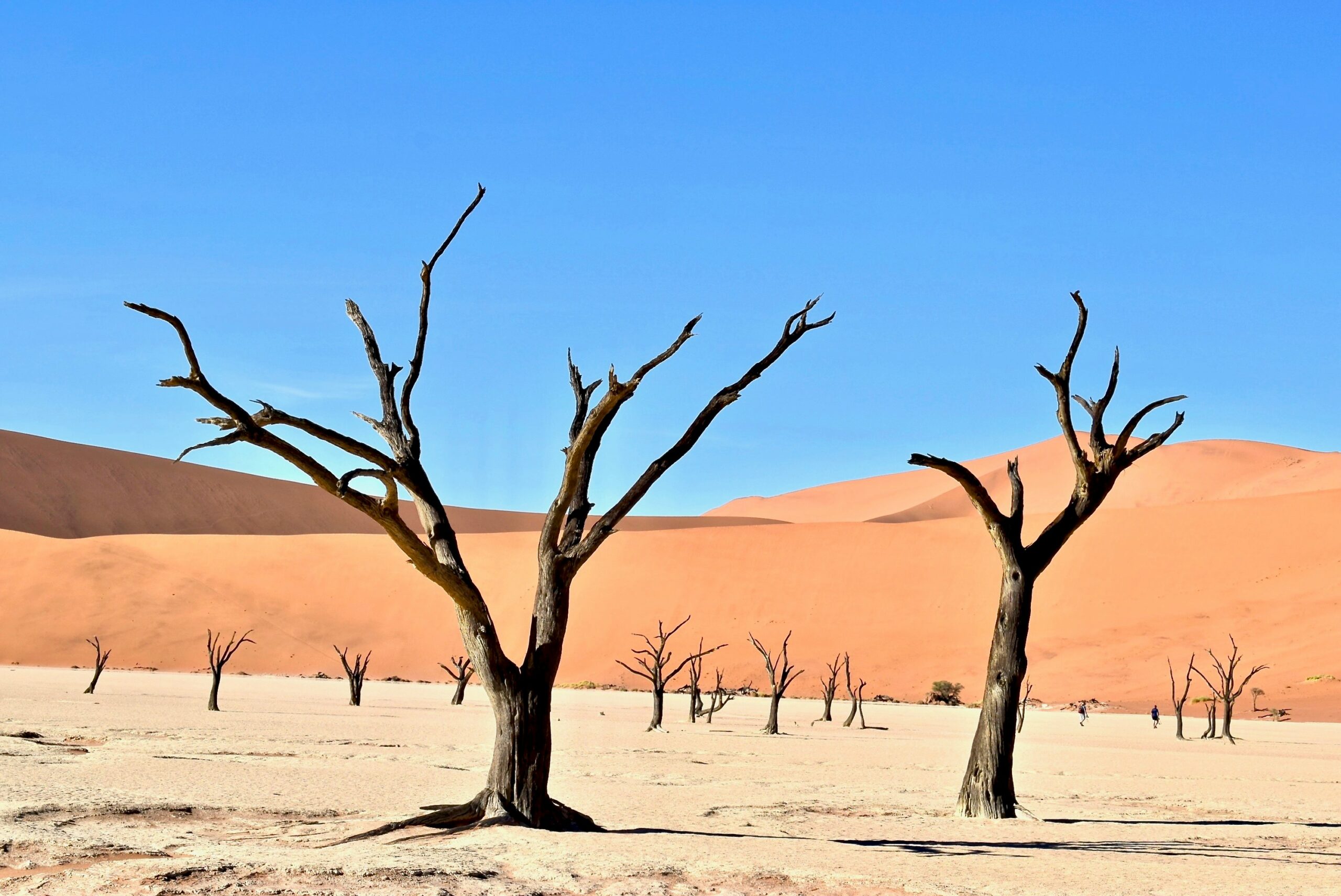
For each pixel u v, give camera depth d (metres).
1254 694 77.88
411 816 16.86
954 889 12.31
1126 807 22.02
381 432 16.38
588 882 12.05
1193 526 109.19
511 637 107.56
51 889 11.52
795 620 105.25
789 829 17.27
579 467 16.45
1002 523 20.09
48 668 95.88
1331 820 20.50
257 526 168.50
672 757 30.88
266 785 20.70
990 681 19.91
